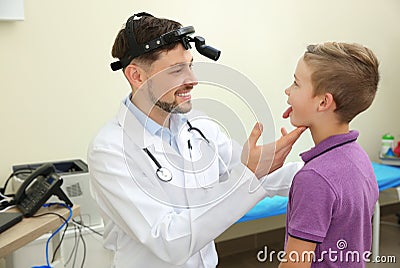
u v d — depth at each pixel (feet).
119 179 3.72
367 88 3.51
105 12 8.44
